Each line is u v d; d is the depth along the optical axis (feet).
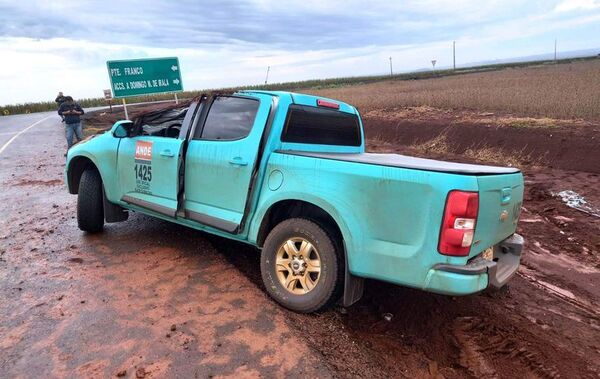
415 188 10.32
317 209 12.44
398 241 10.62
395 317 12.96
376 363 10.63
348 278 11.43
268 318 11.92
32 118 113.70
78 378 9.26
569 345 12.02
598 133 37.68
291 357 10.22
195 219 14.56
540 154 38.09
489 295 14.73
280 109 13.30
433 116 57.57
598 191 28.32
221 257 16.15
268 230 13.44
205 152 14.29
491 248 11.53
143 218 20.89
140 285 13.69
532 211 25.07
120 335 10.86
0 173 33.47
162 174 15.49
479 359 11.14
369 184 10.92
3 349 10.21
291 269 12.45
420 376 10.39
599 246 19.81
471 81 119.44
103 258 15.84
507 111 55.57
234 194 13.64
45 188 27.76
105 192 17.56
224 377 9.44
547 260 18.33
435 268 10.13
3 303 12.41
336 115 15.88
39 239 17.83
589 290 15.60
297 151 13.10
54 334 10.85
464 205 9.81
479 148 42.93
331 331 11.76
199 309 12.28
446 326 12.60
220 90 14.79
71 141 44.75
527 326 12.91
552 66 206.59
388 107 70.64
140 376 9.35
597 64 187.73
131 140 16.70
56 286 13.51
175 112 17.78
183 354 10.17
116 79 42.06
